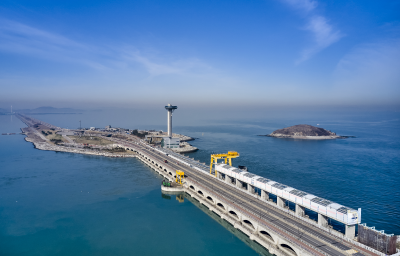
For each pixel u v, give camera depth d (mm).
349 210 106750
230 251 121938
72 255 119438
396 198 189625
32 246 126688
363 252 98250
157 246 126312
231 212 154875
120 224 149375
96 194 198500
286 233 114625
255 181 161750
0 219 155500
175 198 192375
